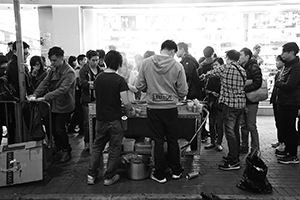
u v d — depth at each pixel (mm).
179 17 7242
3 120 3631
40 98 3406
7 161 3027
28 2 6715
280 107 3873
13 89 3631
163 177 3217
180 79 3139
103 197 2850
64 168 3668
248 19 7188
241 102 3514
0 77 3633
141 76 3180
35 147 3123
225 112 3586
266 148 4621
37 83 4387
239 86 3520
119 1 6793
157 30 7324
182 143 3975
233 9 7105
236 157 3625
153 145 3586
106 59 3064
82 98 4387
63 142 3881
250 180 2977
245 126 4262
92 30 7301
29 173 3113
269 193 2945
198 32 7285
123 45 7406
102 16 7289
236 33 7254
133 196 2867
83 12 7184
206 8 7082
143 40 7375
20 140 3334
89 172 3191
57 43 7031
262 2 6715
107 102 3027
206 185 3150
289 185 3158
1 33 6734
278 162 3900
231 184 3180
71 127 5617
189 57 4746
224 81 3574
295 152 3877
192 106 3854
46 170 3367
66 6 6891
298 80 3586
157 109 3113
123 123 3129
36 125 3186
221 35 7285
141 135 3963
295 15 7047
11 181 3053
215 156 4195
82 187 3102
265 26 7191
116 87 3006
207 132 5254
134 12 7262
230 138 3588
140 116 3693
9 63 3682
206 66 5008
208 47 4895
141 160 3352
